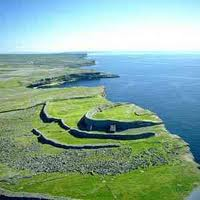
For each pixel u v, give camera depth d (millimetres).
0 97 171750
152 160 77125
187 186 65312
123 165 75625
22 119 124438
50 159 82375
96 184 68000
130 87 196000
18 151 89750
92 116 106562
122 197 62344
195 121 111125
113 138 92375
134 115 107812
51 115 121250
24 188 68062
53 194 64750
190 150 84562
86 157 81688
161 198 61500
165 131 95000
